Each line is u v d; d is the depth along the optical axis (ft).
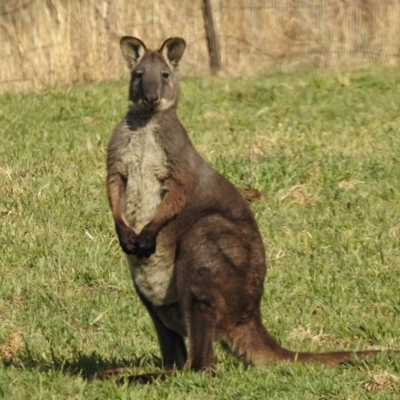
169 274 76.64
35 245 110.01
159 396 70.64
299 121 162.20
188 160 78.38
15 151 141.28
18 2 199.41
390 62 217.77
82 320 93.04
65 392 72.69
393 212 118.93
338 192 124.88
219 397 71.00
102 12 204.03
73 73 201.46
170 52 85.10
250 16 215.10
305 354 76.95
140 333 90.12
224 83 194.70
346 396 71.41
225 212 77.25
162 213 76.38
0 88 196.75
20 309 95.66
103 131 155.53
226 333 75.31
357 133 152.87
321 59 217.56
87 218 117.39
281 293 98.17
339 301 95.96
